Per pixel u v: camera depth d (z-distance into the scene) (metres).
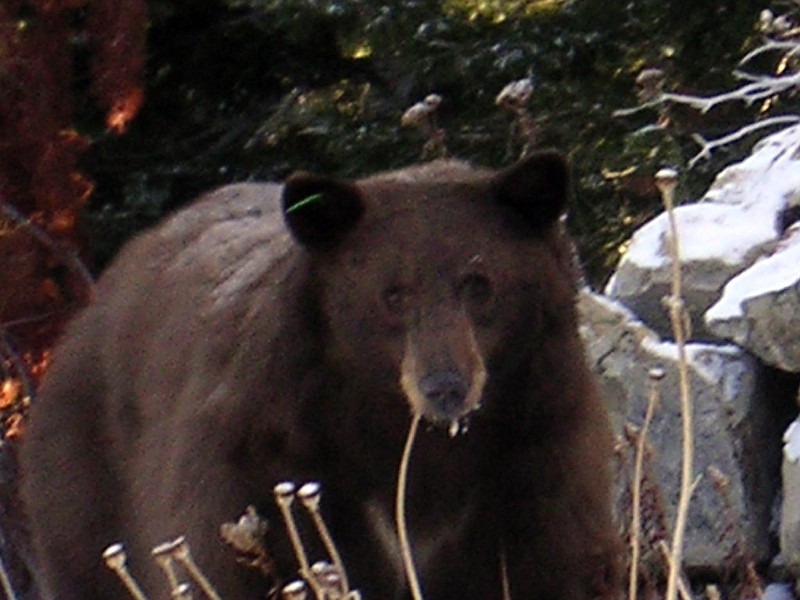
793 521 10.70
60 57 19.38
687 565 11.02
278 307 9.26
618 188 19.53
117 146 23.91
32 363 17.52
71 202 18.98
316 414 9.21
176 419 9.55
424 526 9.61
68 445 11.00
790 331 11.02
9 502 14.97
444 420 8.73
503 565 9.58
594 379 9.58
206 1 24.41
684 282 11.77
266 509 9.21
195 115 24.33
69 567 11.06
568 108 20.55
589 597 9.53
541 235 9.23
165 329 10.04
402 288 8.92
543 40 20.98
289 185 9.07
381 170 21.55
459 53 21.00
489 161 21.09
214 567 9.20
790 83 13.32
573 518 9.43
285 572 9.24
